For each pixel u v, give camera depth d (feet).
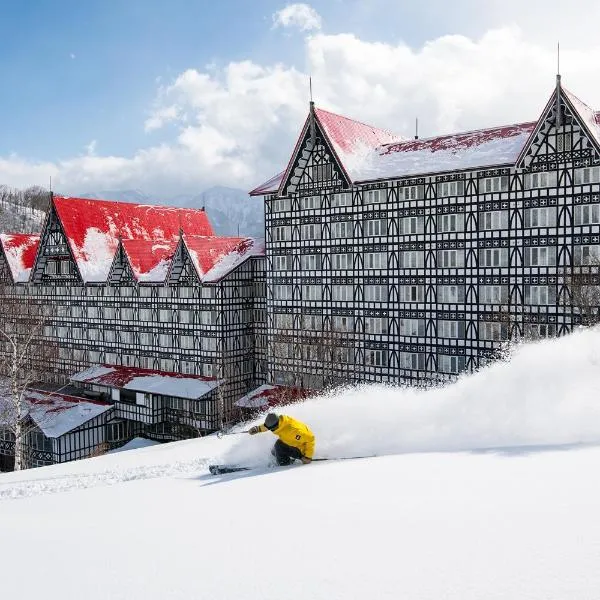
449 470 29.07
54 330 235.20
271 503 26.50
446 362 151.43
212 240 200.64
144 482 46.57
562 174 132.05
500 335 142.51
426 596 13.12
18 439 150.61
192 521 24.34
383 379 162.40
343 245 167.32
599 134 130.00
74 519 28.91
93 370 215.72
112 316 215.72
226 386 185.98
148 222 251.39
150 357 205.87
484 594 12.83
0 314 250.37
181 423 190.19
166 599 14.76
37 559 20.22
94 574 17.54
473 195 144.46
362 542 17.75
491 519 18.45
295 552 17.56
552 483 23.17
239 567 16.71
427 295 153.07
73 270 225.76
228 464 50.60
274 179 184.44
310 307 175.42
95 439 193.26
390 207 157.69
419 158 156.56
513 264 139.44
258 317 192.54
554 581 13.07
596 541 15.25
